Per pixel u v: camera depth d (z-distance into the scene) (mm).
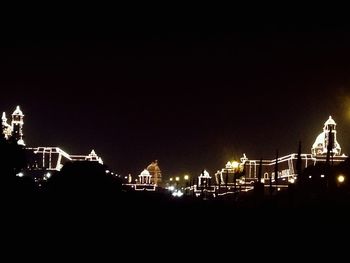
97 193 69312
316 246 37438
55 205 58719
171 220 54562
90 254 33281
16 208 52094
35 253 32469
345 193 70312
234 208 68375
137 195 81562
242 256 33906
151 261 31922
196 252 35219
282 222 51625
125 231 45250
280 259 32906
